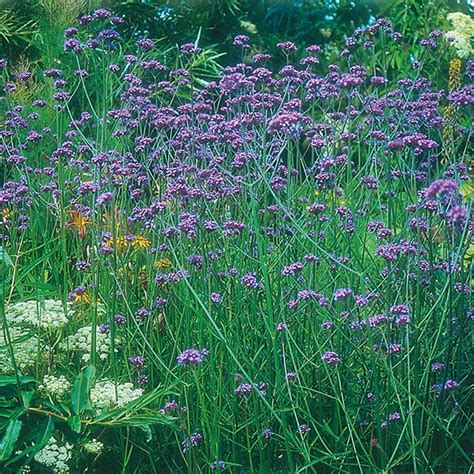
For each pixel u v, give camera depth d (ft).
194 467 10.25
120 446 10.68
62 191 11.70
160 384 10.91
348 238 11.11
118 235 11.86
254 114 10.89
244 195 11.00
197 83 24.88
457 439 10.09
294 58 31.22
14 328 10.96
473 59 12.13
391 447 10.25
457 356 10.43
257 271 11.19
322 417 10.36
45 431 9.30
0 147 13.30
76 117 21.26
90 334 11.09
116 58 18.71
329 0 33.65
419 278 9.70
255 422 10.03
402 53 24.49
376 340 10.73
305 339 11.28
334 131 12.23
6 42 26.16
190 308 10.66
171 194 10.38
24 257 13.53
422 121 12.21
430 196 7.99
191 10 31.07
